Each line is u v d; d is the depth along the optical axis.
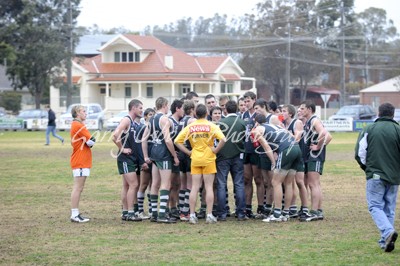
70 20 103.81
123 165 21.89
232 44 142.62
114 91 107.62
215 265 15.69
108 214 23.53
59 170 38.56
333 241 18.39
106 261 16.20
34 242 18.48
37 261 16.27
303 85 146.38
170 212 22.97
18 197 27.67
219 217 22.42
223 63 111.56
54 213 23.64
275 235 19.41
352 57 151.12
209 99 23.86
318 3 139.00
